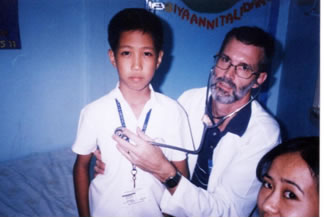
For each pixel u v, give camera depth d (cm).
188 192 76
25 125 174
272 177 58
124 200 77
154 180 80
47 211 122
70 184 145
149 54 70
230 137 96
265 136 93
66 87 182
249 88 89
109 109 77
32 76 170
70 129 191
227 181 90
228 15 162
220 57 92
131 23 69
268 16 165
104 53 187
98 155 78
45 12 163
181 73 167
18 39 159
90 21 176
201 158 103
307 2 139
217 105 97
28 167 162
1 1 149
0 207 123
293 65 154
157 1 152
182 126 86
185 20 158
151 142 71
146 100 80
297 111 146
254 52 85
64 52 175
